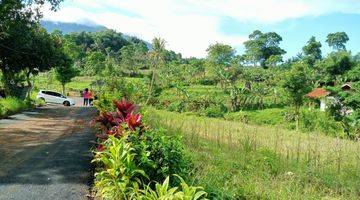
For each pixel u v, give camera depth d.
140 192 6.61
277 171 12.53
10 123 18.72
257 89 64.81
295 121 45.06
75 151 11.98
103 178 7.44
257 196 8.68
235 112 58.12
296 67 47.72
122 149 7.03
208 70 91.75
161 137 7.54
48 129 17.03
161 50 70.69
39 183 8.51
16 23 26.12
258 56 165.25
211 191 6.65
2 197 7.51
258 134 21.88
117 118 10.33
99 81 52.81
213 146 15.70
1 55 31.92
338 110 39.50
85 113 27.47
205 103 56.88
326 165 13.48
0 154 11.19
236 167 12.38
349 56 92.56
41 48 33.19
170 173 7.10
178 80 78.94
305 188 10.80
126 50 124.06
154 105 54.56
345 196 10.85
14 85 35.31
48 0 25.38
